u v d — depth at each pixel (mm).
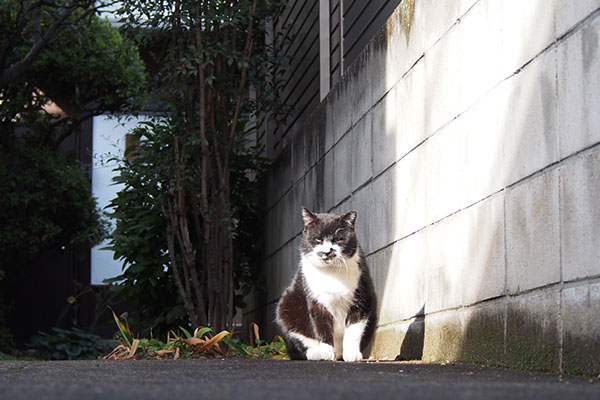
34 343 9492
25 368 3180
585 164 2477
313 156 5922
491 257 3143
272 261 7113
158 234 6766
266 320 7285
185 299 6234
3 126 9930
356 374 2621
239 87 6523
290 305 4301
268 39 7812
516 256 2936
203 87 6195
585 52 2488
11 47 8961
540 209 2764
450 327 3520
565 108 2607
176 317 6562
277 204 6996
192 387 1983
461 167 3443
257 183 7574
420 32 3963
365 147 4750
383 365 3342
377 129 4551
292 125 7102
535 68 2816
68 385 2074
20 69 8859
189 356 5078
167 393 1791
